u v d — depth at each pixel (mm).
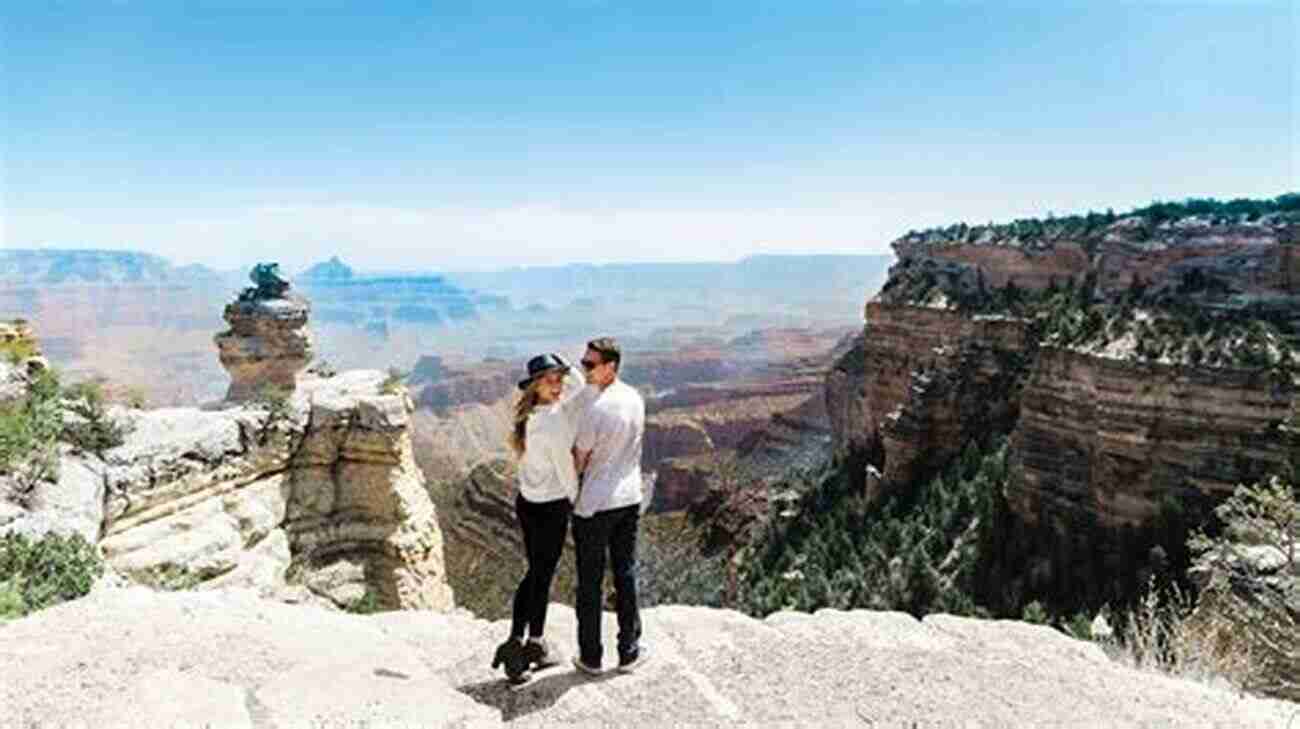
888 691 9484
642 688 9211
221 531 39875
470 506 112312
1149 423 60812
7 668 8641
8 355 37062
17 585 19922
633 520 9461
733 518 122625
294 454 47094
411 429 53875
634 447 9430
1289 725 9195
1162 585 52844
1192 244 71250
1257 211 73500
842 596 73562
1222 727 9016
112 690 8219
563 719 8602
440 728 8062
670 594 110562
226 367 63938
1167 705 9516
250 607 11211
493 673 9656
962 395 88250
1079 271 88562
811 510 104125
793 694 9328
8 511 28203
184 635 9750
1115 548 61250
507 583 95312
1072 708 9273
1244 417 57500
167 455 39094
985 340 90312
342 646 9977
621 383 9500
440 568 53406
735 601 97625
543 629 9727
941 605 65625
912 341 104250
